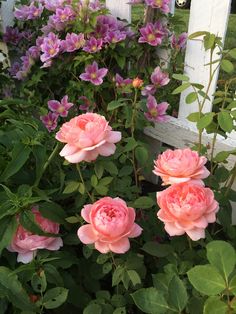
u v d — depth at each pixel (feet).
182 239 1.47
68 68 2.55
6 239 1.25
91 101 2.52
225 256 0.93
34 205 1.37
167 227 1.09
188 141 2.14
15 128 1.65
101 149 1.22
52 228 1.38
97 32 2.48
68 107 2.58
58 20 2.56
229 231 1.61
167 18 2.41
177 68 2.40
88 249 1.41
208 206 1.09
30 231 1.26
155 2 2.30
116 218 1.06
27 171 1.59
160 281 1.25
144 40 2.36
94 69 2.41
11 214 1.27
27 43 3.09
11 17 3.07
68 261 1.40
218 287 0.91
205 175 1.18
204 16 2.05
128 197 1.61
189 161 1.11
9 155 1.51
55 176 1.63
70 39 2.47
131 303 1.42
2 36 3.07
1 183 1.48
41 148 1.43
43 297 1.23
